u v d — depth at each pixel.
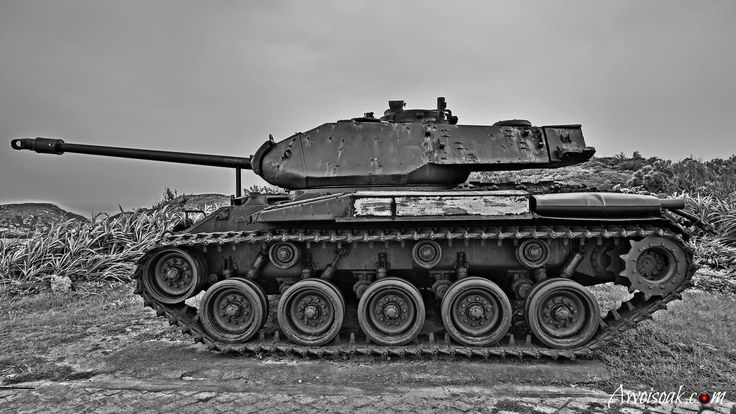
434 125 8.30
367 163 8.14
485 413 5.53
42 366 7.20
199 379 6.67
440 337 7.88
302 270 7.93
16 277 13.46
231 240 7.38
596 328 7.26
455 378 6.57
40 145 9.24
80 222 16.58
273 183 8.71
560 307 7.40
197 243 7.39
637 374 6.61
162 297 7.70
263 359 7.41
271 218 7.42
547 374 6.64
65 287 12.76
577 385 6.39
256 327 7.62
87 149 9.28
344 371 6.82
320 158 8.28
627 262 7.08
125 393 6.20
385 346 7.41
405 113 8.80
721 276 13.13
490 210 7.20
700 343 7.73
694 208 17.02
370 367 6.98
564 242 7.57
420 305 7.42
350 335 7.99
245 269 8.17
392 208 7.26
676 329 8.43
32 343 8.30
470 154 8.12
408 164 8.09
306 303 7.70
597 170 26.31
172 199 19.39
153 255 7.66
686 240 7.41
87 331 9.07
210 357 7.50
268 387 6.37
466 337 7.43
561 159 8.23
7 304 11.42
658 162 24.62
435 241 7.51
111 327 9.26
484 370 6.79
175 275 7.67
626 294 11.65
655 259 7.25
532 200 7.30
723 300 10.60
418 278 8.24
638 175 21.88
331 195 7.59
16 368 7.15
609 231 7.17
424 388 6.29
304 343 7.52
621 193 7.41
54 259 13.79
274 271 8.14
